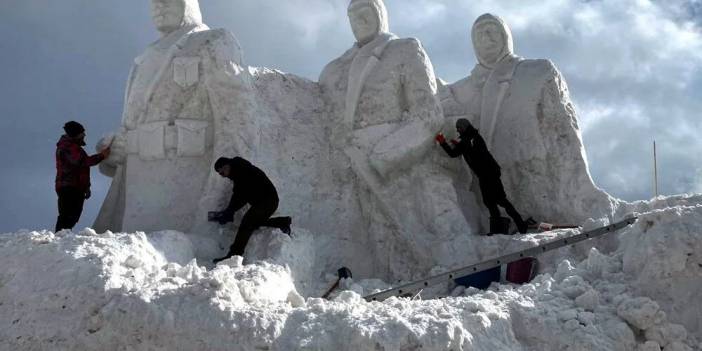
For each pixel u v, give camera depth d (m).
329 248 9.71
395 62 10.18
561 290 6.77
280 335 5.73
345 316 5.83
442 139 9.96
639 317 6.30
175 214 9.49
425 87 10.05
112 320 5.89
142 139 9.75
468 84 11.09
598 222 8.76
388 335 5.54
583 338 6.06
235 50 9.89
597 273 7.20
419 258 9.52
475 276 8.48
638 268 6.94
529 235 9.04
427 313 5.96
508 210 9.75
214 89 9.65
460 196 10.25
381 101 10.06
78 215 9.46
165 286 6.23
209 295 5.98
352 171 10.17
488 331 5.91
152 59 9.98
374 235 9.92
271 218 8.78
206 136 9.73
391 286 8.91
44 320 6.13
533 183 10.44
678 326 6.34
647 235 7.01
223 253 8.85
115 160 9.98
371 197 10.05
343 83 10.52
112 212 10.00
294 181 9.95
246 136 9.55
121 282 6.32
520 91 10.62
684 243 6.72
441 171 10.16
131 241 7.28
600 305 6.53
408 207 9.80
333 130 10.40
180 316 5.83
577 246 8.59
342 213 10.02
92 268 6.41
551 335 6.10
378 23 10.65
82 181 9.48
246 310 5.89
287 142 10.11
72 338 5.97
